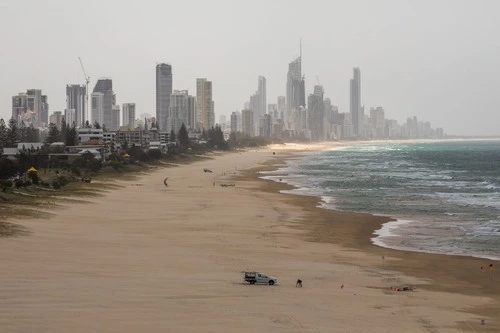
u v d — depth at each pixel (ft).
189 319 163.84
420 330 169.27
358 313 182.80
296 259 271.69
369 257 282.97
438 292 220.84
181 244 297.33
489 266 263.70
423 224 379.76
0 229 293.84
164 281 209.46
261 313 173.99
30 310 164.25
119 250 269.85
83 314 162.91
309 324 165.89
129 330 151.74
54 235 296.71
